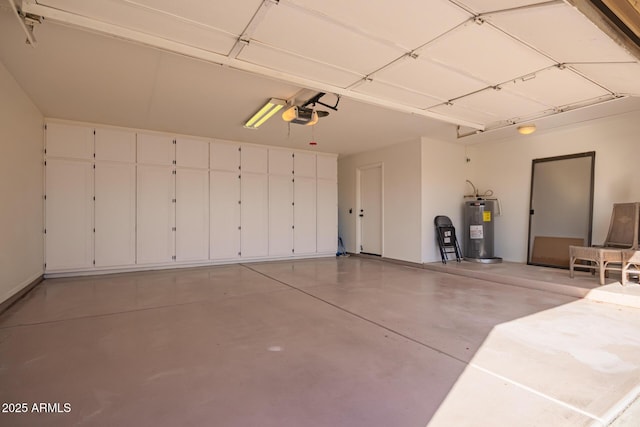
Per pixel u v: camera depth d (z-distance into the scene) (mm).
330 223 8555
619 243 4625
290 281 5387
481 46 2930
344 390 2053
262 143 7434
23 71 3762
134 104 4867
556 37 2676
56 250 5578
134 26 2730
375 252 7969
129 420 1752
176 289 4805
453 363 2410
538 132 6109
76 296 4387
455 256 7098
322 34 2811
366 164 8211
